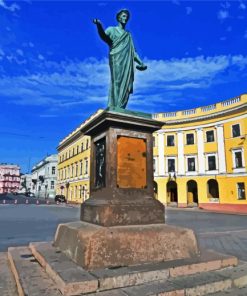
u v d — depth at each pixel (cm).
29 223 1595
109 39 598
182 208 3497
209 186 3550
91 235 416
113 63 593
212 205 3388
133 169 530
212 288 386
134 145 541
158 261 439
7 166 12431
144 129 556
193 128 3706
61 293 340
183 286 372
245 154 3131
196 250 481
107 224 460
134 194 513
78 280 348
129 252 424
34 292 342
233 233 1255
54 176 6975
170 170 3816
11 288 407
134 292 349
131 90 606
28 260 487
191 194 3781
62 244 497
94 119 553
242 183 3141
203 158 3566
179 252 462
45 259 442
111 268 401
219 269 451
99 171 555
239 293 384
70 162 5091
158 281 389
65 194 5253
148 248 440
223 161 3359
